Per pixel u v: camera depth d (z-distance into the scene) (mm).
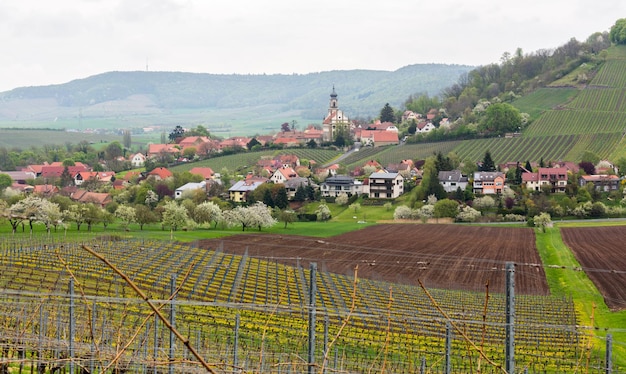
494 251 107250
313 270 21078
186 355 34312
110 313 40719
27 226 112500
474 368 48438
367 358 47031
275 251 103250
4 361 20719
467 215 148625
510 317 17953
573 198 154250
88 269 73125
